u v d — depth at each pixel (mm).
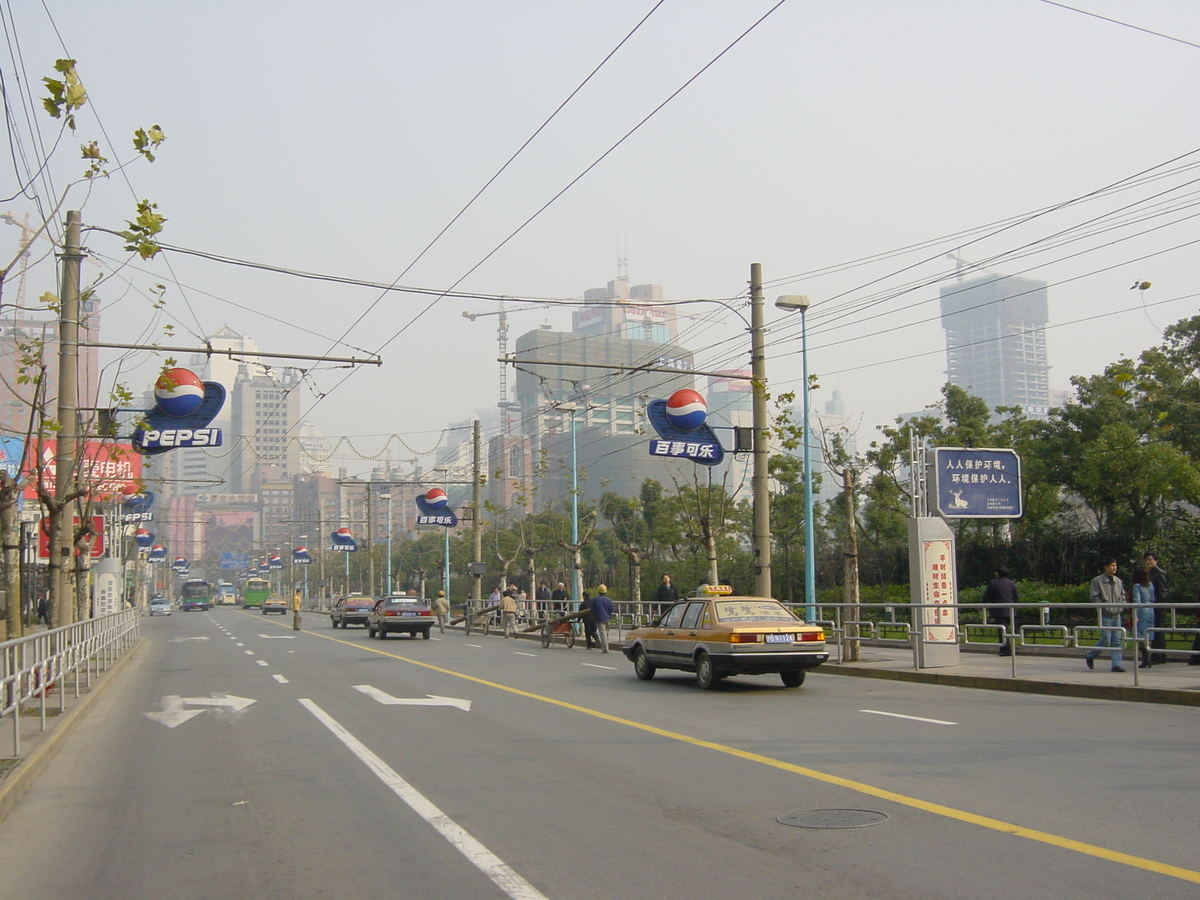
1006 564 28828
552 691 17031
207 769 10438
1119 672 16469
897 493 33125
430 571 80688
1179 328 28172
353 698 16500
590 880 6199
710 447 24062
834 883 5965
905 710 13625
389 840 7301
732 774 9336
